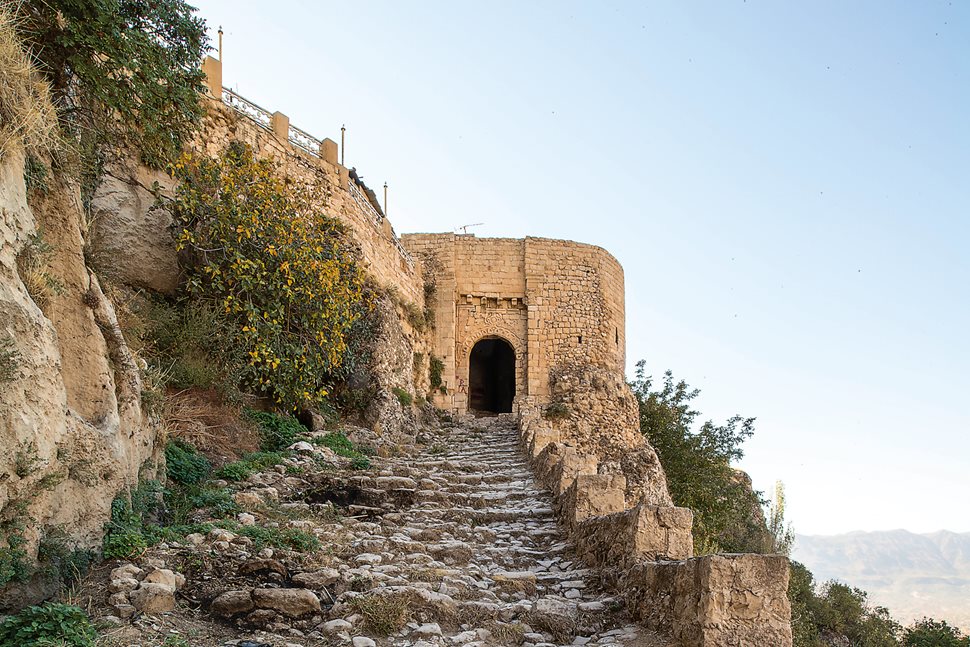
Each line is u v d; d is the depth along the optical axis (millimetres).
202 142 17172
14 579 6375
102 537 7633
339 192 21938
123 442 8344
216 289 14641
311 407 16828
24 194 7371
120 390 8570
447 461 16391
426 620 7461
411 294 28078
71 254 8164
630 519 8195
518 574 8906
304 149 21297
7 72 7379
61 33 9078
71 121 9930
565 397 29750
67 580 6934
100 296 8531
